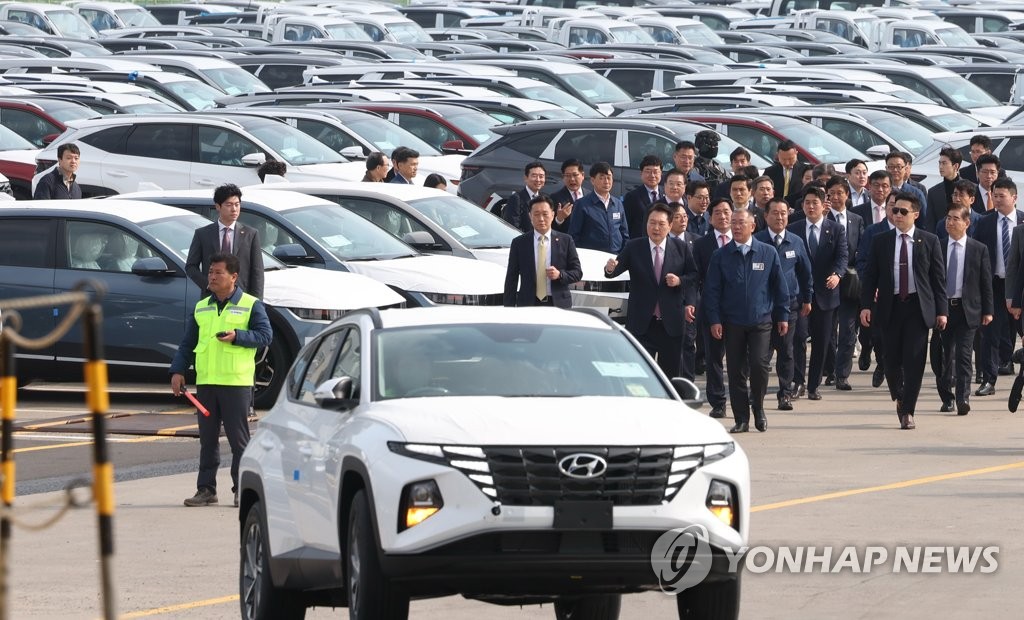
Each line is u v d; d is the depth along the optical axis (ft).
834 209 164.45
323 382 80.33
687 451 69.87
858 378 176.45
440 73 321.32
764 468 120.78
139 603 83.56
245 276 144.97
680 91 282.77
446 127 266.36
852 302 163.94
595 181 177.06
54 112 263.29
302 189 186.29
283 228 169.78
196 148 226.99
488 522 67.15
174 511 109.50
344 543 72.38
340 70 331.36
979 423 143.64
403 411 71.67
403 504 67.87
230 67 347.15
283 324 150.82
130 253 156.15
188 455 131.64
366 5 553.64
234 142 226.58
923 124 269.44
